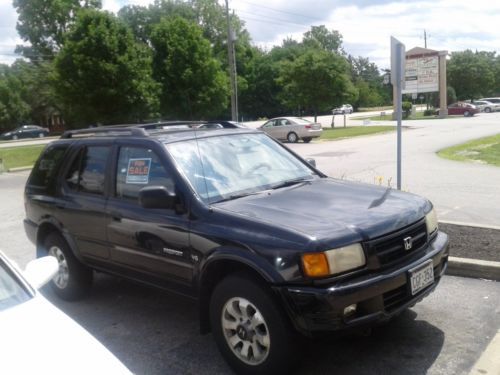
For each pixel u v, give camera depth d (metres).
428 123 42.69
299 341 3.65
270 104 84.38
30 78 70.69
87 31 28.44
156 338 4.75
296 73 44.91
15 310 2.90
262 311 3.65
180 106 36.75
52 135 66.12
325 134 34.97
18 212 12.16
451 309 4.98
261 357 3.75
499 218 8.62
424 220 4.21
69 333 2.72
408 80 53.56
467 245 6.55
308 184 4.86
